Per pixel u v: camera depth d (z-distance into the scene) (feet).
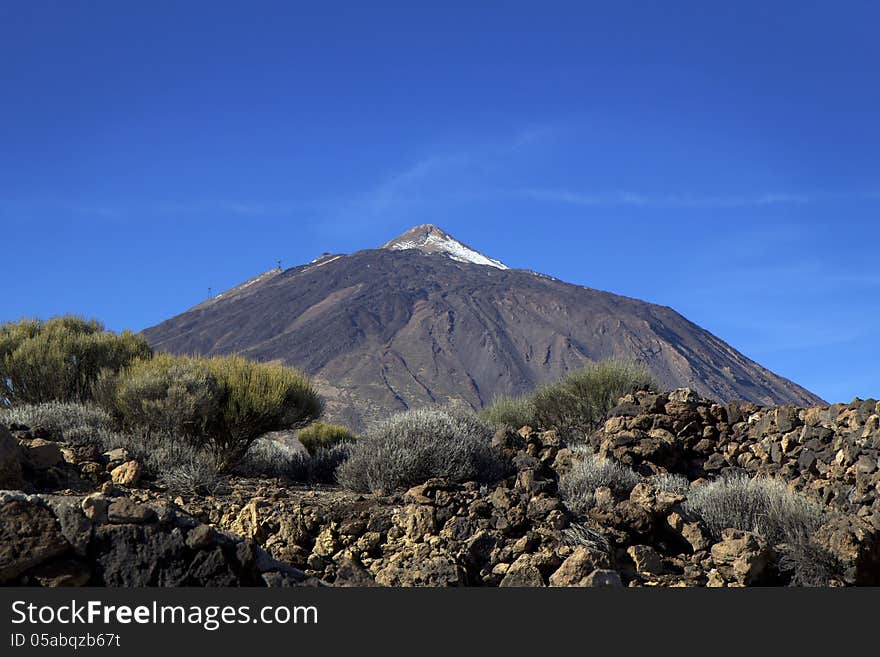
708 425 50.14
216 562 18.78
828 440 43.34
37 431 42.37
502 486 36.70
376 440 42.75
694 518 35.04
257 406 47.85
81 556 18.44
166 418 45.83
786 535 33.17
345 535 30.42
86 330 64.64
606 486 35.29
